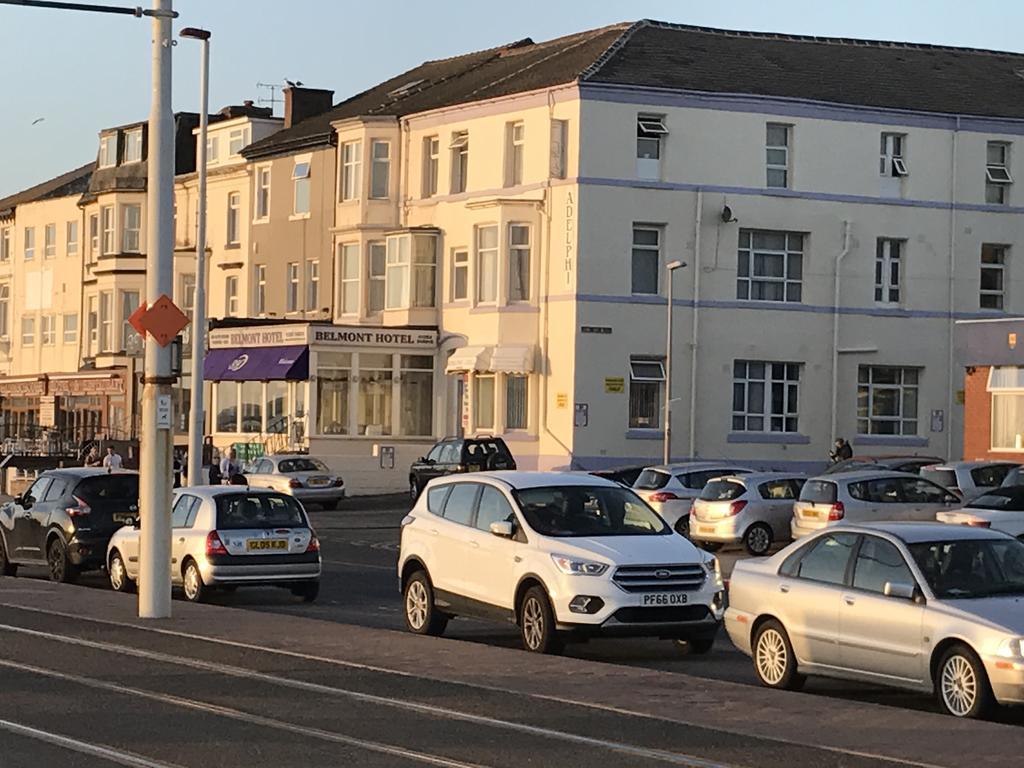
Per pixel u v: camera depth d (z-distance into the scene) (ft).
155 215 68.74
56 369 256.11
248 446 184.75
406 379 177.58
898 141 170.40
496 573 61.57
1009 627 44.27
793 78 169.07
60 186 262.06
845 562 49.85
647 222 161.58
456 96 179.22
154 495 69.62
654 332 161.79
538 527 60.80
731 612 53.67
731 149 163.84
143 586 69.87
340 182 188.65
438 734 42.16
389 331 176.55
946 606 46.01
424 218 178.91
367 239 183.93
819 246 166.61
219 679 52.13
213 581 78.18
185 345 213.87
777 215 165.07
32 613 71.92
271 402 185.57
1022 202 173.27
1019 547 48.85
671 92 161.58
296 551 80.18
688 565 59.21
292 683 51.26
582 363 159.84
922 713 45.57
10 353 270.05
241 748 39.88
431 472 154.92
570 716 45.14
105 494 91.09
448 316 175.11
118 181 236.84
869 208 168.04
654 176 162.40
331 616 75.20
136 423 223.92
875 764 38.27
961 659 45.14
